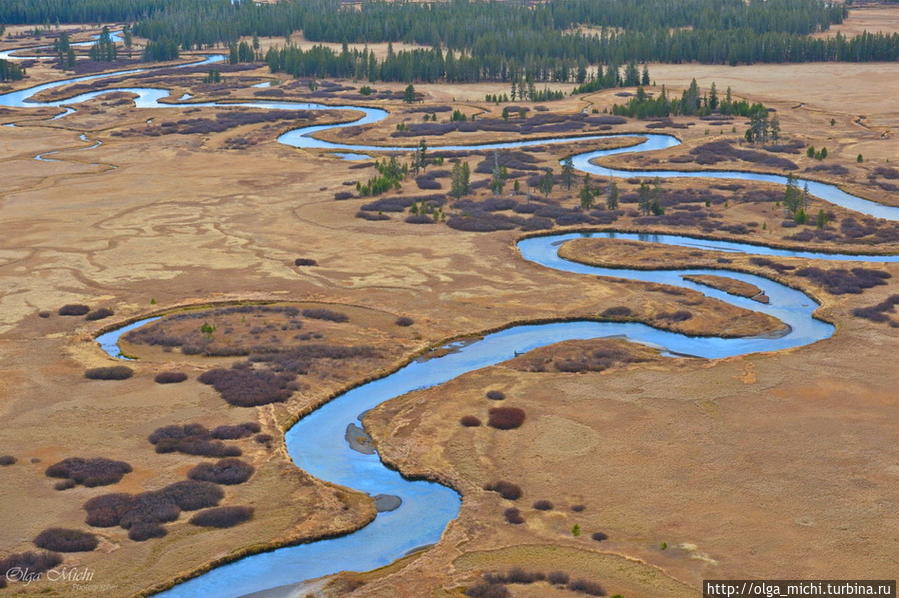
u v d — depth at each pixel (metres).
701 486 79.62
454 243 156.62
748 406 95.00
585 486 80.38
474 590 65.50
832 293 129.75
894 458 83.50
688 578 66.62
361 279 139.00
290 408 97.25
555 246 157.25
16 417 93.75
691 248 153.25
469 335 117.88
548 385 101.69
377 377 105.62
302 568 70.81
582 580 66.31
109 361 108.62
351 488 82.69
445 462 85.75
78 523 74.50
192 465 84.56
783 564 68.06
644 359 108.81
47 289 135.25
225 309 126.44
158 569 69.44
